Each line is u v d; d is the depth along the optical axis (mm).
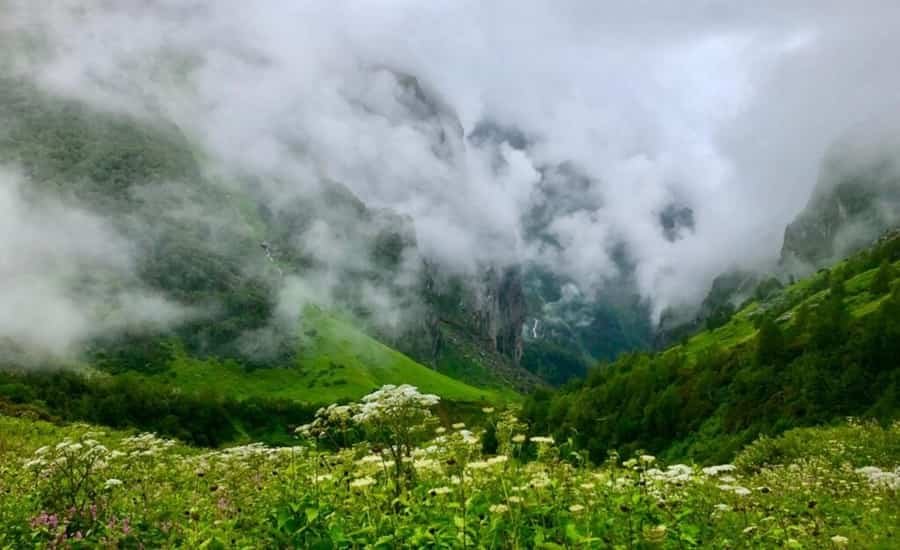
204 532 11297
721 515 14055
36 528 13422
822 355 89625
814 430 44938
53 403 128250
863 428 41875
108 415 135500
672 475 14375
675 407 106438
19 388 124688
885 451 34938
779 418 82938
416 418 13719
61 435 44562
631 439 110375
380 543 9398
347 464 12891
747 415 90562
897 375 73688
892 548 15086
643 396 117438
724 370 110188
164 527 13672
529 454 14336
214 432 150375
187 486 18422
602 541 9914
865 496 22703
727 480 14969
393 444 13578
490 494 11328
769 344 101625
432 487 11898
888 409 68375
